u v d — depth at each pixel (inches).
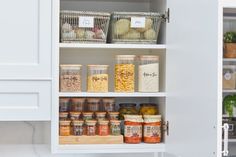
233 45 68.7
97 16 79.1
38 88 76.1
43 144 90.7
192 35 63.0
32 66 75.9
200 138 58.8
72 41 79.0
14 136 90.2
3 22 75.6
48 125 90.8
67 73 78.5
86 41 79.5
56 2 76.2
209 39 56.1
